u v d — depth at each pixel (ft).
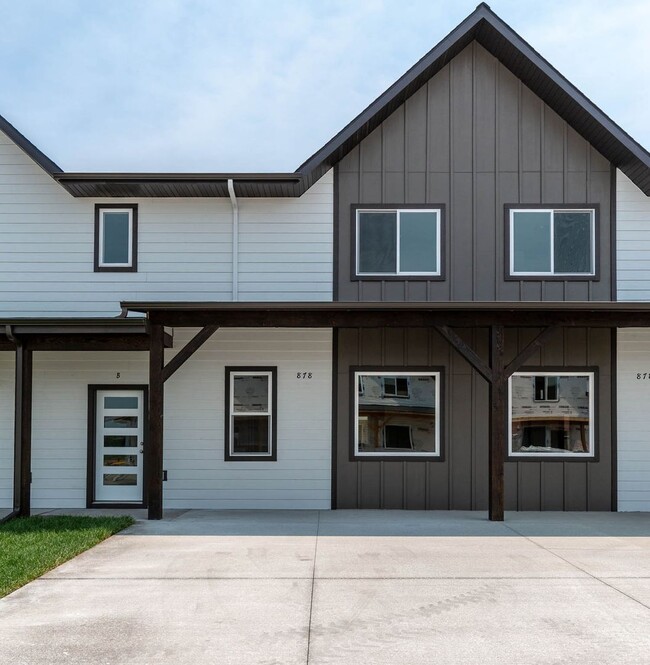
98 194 37.83
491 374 32.30
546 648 16.42
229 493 37.04
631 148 35.40
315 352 37.50
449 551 26.27
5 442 37.52
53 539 27.35
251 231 38.04
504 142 37.83
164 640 16.96
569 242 37.68
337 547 26.91
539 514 35.22
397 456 36.99
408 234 37.78
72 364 37.73
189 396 37.40
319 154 36.42
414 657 15.90
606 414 37.17
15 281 38.04
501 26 36.04
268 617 18.60
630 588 21.29
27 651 16.26
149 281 37.96
